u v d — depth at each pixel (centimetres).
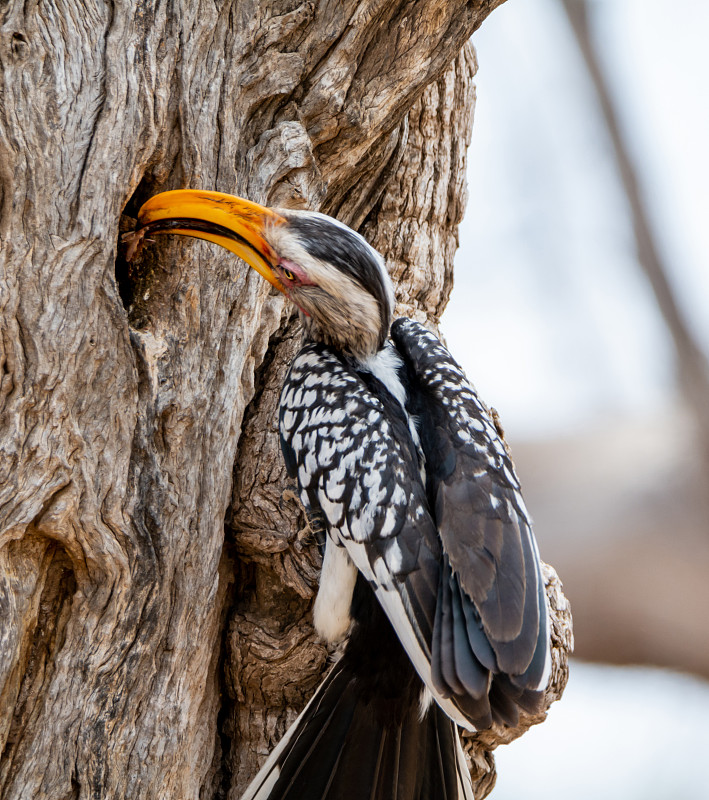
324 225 716
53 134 616
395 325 800
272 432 758
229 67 716
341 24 757
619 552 1644
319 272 704
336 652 720
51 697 618
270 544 719
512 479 684
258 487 737
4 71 607
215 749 741
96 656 630
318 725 678
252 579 751
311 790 660
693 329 1836
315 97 762
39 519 607
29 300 604
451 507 643
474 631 603
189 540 670
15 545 606
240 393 719
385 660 683
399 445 671
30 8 618
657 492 1692
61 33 626
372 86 791
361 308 725
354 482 661
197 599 673
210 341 694
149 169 674
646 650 1598
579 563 1648
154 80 658
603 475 1744
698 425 1756
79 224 620
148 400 652
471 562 621
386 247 894
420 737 682
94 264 625
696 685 1565
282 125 748
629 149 1870
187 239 685
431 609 620
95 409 627
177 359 673
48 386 606
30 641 621
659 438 1781
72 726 621
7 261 600
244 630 732
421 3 777
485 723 581
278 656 724
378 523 645
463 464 664
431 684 595
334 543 679
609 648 1611
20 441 597
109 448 632
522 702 590
